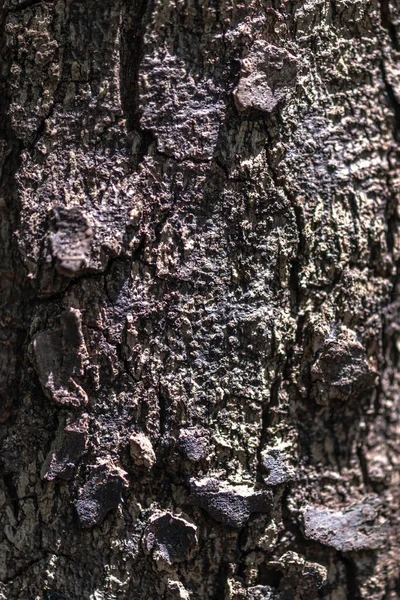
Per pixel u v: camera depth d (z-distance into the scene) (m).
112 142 0.75
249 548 0.77
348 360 0.78
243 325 0.76
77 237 0.75
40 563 0.76
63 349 0.75
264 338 0.76
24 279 0.76
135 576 0.76
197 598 0.76
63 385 0.75
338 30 0.78
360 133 0.78
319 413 0.78
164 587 0.76
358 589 0.79
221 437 0.76
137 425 0.76
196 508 0.76
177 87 0.75
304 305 0.77
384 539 0.79
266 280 0.76
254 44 0.75
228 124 0.76
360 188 0.78
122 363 0.76
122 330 0.75
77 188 0.75
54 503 0.76
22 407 0.76
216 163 0.76
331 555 0.78
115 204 0.75
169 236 0.76
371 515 0.79
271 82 0.76
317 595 0.78
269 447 0.77
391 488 0.80
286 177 0.77
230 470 0.76
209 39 0.75
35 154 0.76
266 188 0.76
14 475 0.76
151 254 0.76
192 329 0.76
